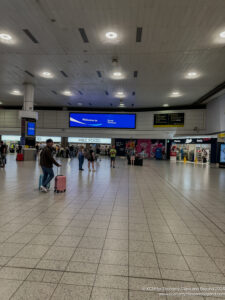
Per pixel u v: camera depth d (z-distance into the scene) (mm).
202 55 8859
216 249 2742
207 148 18750
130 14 6074
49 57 9562
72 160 18391
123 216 3951
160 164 17125
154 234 3164
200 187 7215
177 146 22547
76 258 2412
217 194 6148
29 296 1787
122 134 23953
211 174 10992
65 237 2961
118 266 2277
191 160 20797
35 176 8305
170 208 4578
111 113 23500
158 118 22453
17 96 18688
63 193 5652
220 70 10727
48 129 24547
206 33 7023
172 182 8102
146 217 3936
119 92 16203
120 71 11281
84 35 7422
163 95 16812
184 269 2262
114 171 11016
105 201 4984
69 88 15336
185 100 18578
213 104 17641
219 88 14117
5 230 3152
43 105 23047
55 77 12719
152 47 8219
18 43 8219
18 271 2139
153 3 5551
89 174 9531
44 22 6652
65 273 2125
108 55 9133
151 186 7102
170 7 5703
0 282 1963
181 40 7578
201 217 4035
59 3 5684
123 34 7246
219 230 3402
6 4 5793
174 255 2553
